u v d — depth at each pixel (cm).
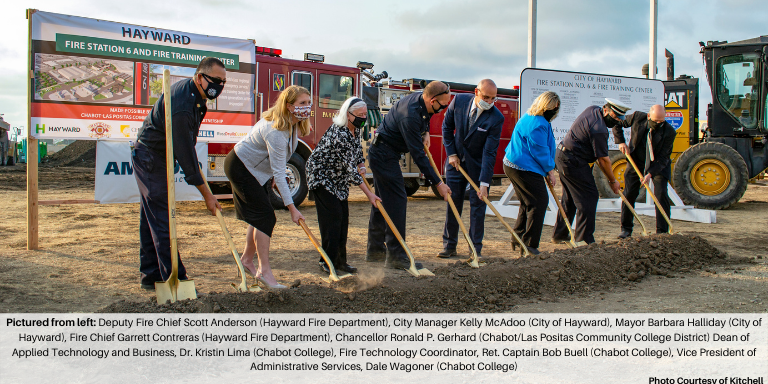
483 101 545
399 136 506
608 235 760
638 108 940
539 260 471
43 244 616
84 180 1738
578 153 596
